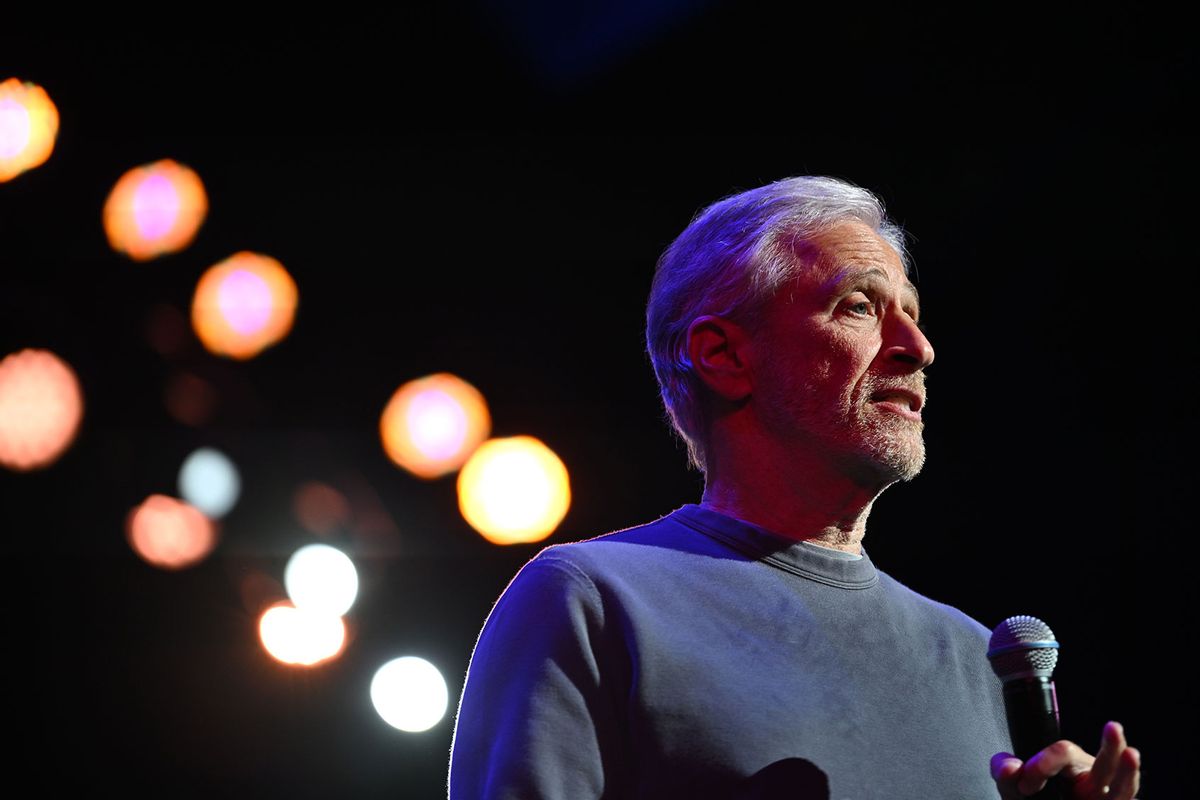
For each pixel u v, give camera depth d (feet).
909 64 21.94
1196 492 22.35
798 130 23.09
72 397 23.36
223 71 22.98
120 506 23.35
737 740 7.20
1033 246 22.66
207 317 23.66
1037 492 23.09
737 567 8.09
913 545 23.35
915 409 8.47
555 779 6.97
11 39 22.54
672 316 9.19
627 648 7.48
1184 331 22.80
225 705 23.20
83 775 22.86
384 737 23.20
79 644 23.20
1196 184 21.99
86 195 23.31
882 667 7.97
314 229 23.61
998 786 6.72
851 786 7.31
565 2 21.86
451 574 23.68
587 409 24.13
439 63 22.95
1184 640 21.98
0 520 23.09
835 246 8.68
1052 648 7.29
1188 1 20.20
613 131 23.61
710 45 22.20
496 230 23.57
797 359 8.38
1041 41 21.29
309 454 23.76
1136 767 6.30
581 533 23.68
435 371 24.14
